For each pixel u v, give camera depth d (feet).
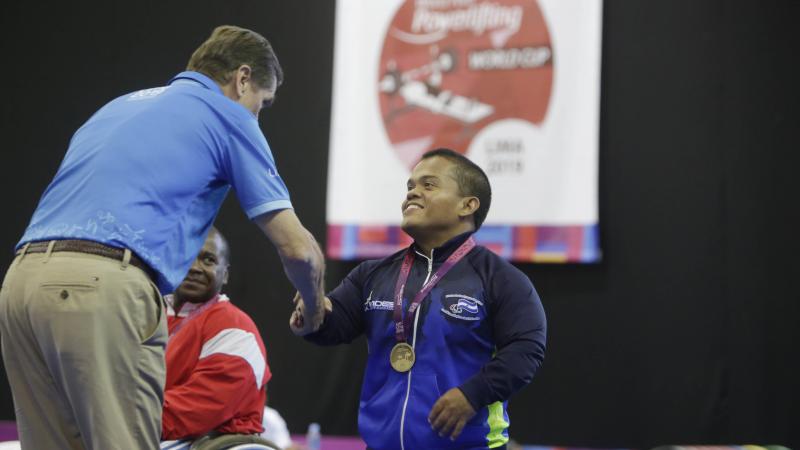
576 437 66.13
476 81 70.28
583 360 66.74
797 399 62.59
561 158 67.92
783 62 65.62
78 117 79.05
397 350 27.86
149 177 26.61
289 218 28.25
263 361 37.70
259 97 30.81
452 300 27.89
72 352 24.68
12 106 80.23
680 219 66.33
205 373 35.53
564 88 68.33
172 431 34.35
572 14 68.69
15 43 80.94
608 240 67.46
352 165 72.08
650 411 65.00
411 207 29.81
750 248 64.75
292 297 73.15
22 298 25.53
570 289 67.62
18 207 78.95
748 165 65.51
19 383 26.58
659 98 67.72
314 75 75.20
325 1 75.77
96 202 25.94
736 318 64.39
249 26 77.05
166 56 78.33
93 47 79.66
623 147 68.03
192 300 38.19
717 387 63.98
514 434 67.31
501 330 27.37
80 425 25.26
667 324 65.57
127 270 25.53
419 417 26.86
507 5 70.23
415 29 72.13
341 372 70.85
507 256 67.97
